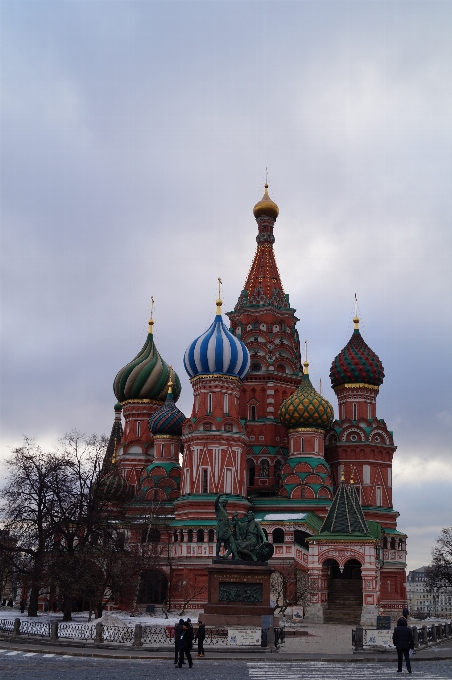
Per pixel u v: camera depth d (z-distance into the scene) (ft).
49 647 153.07
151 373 383.24
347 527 274.98
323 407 345.10
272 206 402.72
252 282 392.27
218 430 325.01
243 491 327.26
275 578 297.94
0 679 105.29
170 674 114.42
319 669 125.49
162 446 355.97
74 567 228.84
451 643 194.70
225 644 159.74
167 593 302.86
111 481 316.40
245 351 339.77
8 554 243.81
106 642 159.63
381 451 361.92
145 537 313.32
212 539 305.12
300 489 334.03
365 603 264.72
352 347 375.45
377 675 117.60
